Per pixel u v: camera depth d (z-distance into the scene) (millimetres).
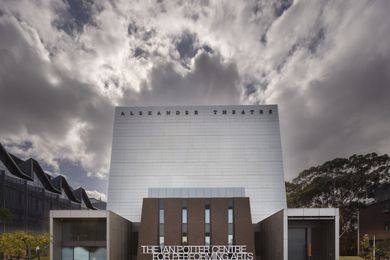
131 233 59594
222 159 72875
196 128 75438
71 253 45688
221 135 74875
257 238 60219
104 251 45625
